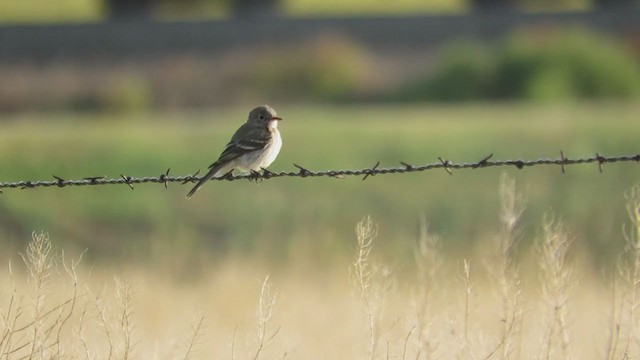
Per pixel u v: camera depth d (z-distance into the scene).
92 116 46.06
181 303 15.13
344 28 59.03
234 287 16.48
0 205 28.17
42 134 35.97
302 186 28.52
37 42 55.31
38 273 8.90
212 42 57.06
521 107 46.47
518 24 60.09
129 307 11.17
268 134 13.27
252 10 74.31
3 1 76.06
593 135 33.91
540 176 28.44
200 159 33.81
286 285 17.98
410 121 38.84
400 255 23.61
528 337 9.85
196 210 28.08
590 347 10.50
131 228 27.86
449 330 9.51
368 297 9.71
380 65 55.06
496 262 13.48
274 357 10.23
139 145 34.28
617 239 25.84
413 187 28.64
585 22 60.25
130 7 73.31
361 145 33.91
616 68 51.94
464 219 27.39
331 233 26.02
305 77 52.00
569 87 51.25
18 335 9.76
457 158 33.22
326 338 11.77
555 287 9.36
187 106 49.72
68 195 29.20
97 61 54.19
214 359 10.80
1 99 47.88
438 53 57.00
